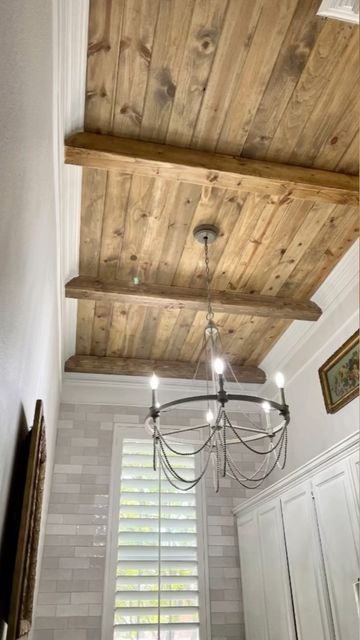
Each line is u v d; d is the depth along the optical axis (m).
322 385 3.33
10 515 1.54
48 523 3.63
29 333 1.60
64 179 2.33
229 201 2.63
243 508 3.66
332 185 2.42
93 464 3.91
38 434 1.67
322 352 3.45
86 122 2.18
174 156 2.28
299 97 2.12
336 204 2.61
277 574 2.97
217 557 3.77
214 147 2.33
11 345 1.24
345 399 3.05
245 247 2.97
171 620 3.50
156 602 3.51
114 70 1.97
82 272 3.13
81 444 3.97
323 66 2.00
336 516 2.40
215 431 2.10
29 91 1.19
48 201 1.82
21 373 1.51
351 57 1.97
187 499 3.92
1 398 1.17
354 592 2.12
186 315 3.61
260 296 3.39
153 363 4.20
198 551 3.75
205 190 2.55
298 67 2.00
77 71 1.92
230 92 2.09
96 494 3.80
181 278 3.21
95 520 3.70
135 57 1.93
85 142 2.18
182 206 2.66
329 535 2.45
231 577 3.72
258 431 2.28
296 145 2.34
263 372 4.34
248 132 2.26
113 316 3.62
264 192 2.44
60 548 3.57
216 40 1.89
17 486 1.65
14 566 1.46
